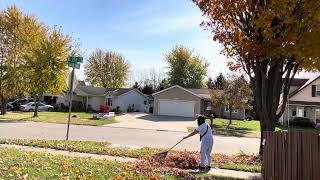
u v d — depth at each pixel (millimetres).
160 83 95938
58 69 44594
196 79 90375
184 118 52969
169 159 13188
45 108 61062
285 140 10562
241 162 14273
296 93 52469
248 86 45156
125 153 15180
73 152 15117
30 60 44125
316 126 50719
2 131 25984
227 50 15039
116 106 67875
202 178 10523
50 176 9234
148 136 28172
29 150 14672
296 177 10406
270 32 12875
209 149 12242
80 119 43062
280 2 12375
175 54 90938
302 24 12742
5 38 45719
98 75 90062
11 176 8875
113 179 9344
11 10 45906
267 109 14414
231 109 46438
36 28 47031
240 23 14547
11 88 45438
